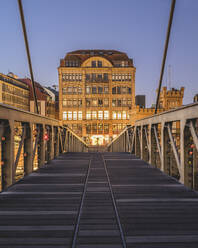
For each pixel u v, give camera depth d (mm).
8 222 3934
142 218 4129
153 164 10422
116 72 61781
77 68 61125
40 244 3197
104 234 3498
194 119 6020
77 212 4426
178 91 51938
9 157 6395
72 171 9109
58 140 14516
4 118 5965
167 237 3400
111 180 7398
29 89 58750
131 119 47875
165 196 5543
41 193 5840
